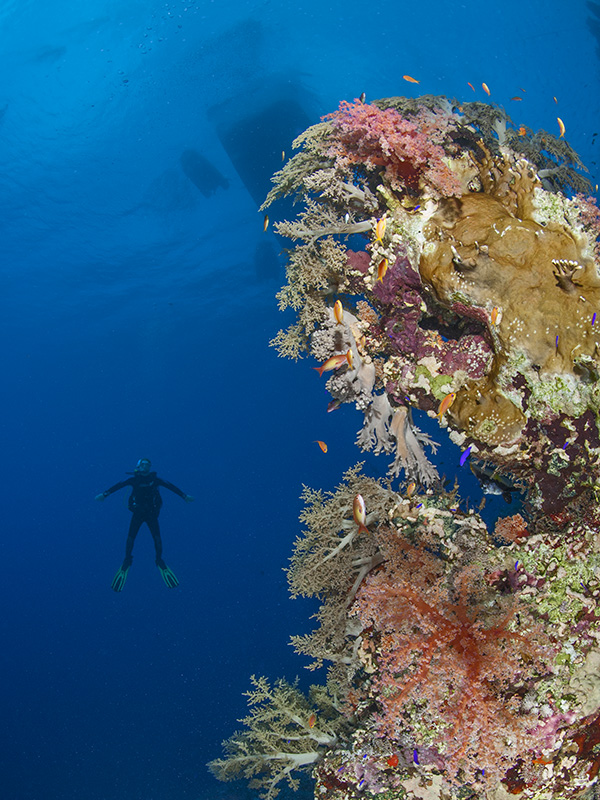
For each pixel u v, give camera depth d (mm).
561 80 17031
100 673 28094
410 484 4312
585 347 3168
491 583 3695
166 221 28719
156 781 16281
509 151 3879
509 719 3104
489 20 15750
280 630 25656
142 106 20656
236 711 19266
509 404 3482
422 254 3658
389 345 4215
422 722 3355
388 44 16438
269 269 30047
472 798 3391
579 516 3535
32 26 16891
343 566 4418
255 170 20719
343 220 4238
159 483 13211
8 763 20094
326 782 4105
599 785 3416
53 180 24703
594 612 3391
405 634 3326
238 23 16625
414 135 3828
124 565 13039
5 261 29531
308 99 18719
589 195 4223
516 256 3303
